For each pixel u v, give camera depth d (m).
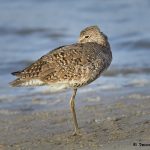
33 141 14.02
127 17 31.00
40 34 28.69
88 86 19.95
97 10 32.66
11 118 16.47
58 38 28.00
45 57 14.34
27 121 16.02
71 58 14.22
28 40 27.72
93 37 15.00
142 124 14.70
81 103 17.72
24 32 29.00
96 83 20.31
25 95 19.27
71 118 16.03
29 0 34.62
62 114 16.55
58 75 14.14
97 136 13.91
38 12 32.56
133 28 28.64
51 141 13.88
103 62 14.51
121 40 26.27
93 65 14.30
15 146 13.72
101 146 12.98
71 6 33.59
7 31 29.08
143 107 16.61
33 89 19.89
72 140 13.79
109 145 12.96
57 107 17.50
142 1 33.94
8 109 17.58
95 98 18.23
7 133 14.92
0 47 26.44
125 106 16.88
